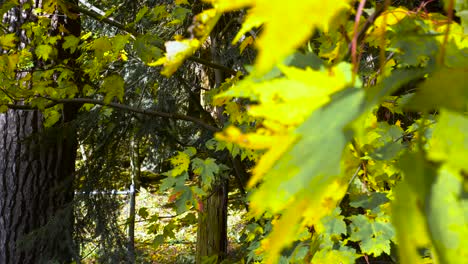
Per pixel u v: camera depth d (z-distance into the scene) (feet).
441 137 1.13
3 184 14.49
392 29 2.71
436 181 1.10
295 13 0.75
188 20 12.44
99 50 7.97
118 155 15.16
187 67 15.69
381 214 4.52
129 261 14.96
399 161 1.18
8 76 9.62
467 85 0.96
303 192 0.96
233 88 1.66
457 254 1.03
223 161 12.54
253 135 1.20
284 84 1.28
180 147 15.25
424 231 1.07
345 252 4.61
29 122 14.40
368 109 1.06
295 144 1.04
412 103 0.98
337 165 0.97
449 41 2.12
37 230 14.08
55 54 10.21
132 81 13.97
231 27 11.00
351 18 2.91
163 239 9.89
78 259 14.15
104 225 14.79
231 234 31.63
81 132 14.61
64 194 14.94
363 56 6.75
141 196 41.16
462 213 1.06
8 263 14.32
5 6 9.25
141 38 7.53
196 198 8.48
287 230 0.96
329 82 1.27
